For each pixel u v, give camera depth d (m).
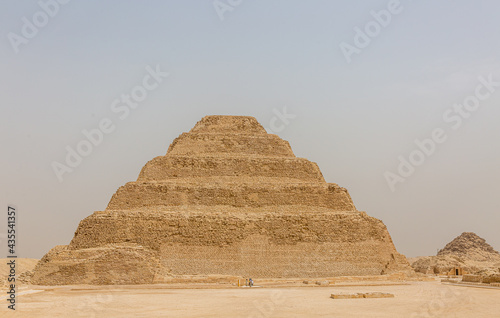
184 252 131.12
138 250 122.56
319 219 138.25
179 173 147.00
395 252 149.88
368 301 87.88
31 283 117.75
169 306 81.00
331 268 134.50
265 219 136.12
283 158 151.50
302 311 75.94
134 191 140.25
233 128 161.25
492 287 116.69
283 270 132.38
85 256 120.25
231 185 142.62
